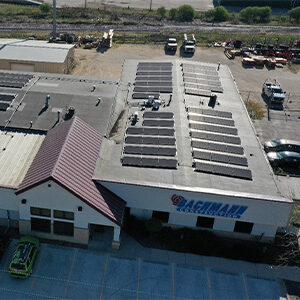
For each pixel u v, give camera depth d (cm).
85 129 3716
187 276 3155
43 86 4697
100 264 3181
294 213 3881
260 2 13300
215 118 4309
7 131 3878
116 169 3403
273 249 3447
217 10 11588
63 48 6938
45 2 12312
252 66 8162
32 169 3294
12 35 8762
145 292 3002
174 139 3822
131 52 8350
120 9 12119
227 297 3022
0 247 3206
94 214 3122
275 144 4991
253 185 3372
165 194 3238
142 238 3434
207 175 3425
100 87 4809
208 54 8631
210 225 3475
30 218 3256
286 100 6631
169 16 11631
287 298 3050
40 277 3030
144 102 4519
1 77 4856
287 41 9625
